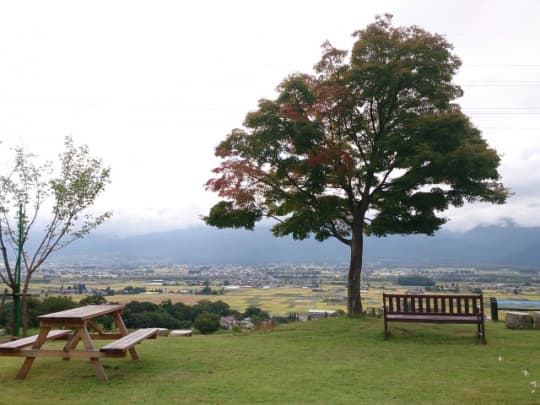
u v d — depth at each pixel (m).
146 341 10.68
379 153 13.13
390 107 13.84
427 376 7.01
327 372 7.25
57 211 12.06
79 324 6.56
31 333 13.16
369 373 7.20
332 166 13.20
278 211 14.78
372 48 13.73
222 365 7.77
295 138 12.96
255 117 13.57
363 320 13.02
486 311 24.64
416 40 13.37
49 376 6.94
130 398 5.70
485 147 12.80
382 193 14.12
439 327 12.13
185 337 11.73
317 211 13.67
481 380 6.76
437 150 12.41
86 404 5.45
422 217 14.16
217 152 14.14
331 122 14.02
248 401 5.59
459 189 13.07
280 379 6.75
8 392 6.02
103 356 6.43
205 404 5.45
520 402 5.62
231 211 14.22
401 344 9.93
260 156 13.83
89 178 12.38
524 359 8.34
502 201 13.40
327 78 14.60
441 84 13.76
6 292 11.73
